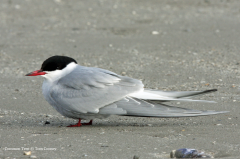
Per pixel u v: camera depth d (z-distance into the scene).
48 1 28.94
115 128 9.12
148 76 13.79
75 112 9.11
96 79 9.12
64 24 22.89
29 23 23.23
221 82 12.85
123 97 9.01
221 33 19.41
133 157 6.96
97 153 7.22
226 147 7.44
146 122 9.71
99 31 21.09
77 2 28.61
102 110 8.98
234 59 15.30
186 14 24.19
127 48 17.59
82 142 7.89
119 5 27.44
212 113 8.60
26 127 9.23
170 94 9.12
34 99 11.84
